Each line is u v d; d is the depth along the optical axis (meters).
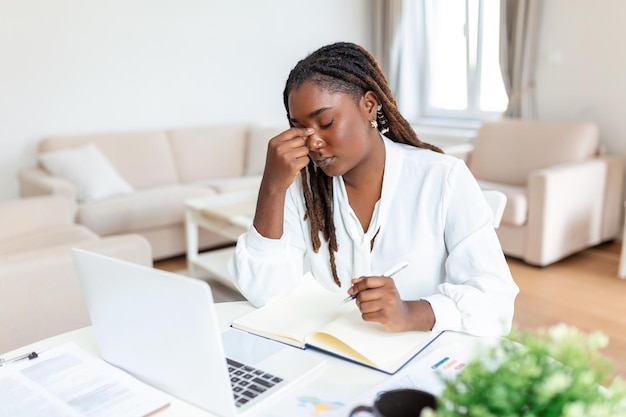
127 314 0.81
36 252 1.75
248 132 4.46
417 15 4.97
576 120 3.87
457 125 4.75
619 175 3.51
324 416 0.75
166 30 4.22
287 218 1.19
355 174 1.09
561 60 3.88
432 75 5.09
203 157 4.25
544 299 2.72
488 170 3.80
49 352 0.96
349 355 0.92
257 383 0.84
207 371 0.75
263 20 4.66
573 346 0.53
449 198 1.08
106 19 3.96
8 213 2.61
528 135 3.65
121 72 4.08
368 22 5.26
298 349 0.95
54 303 1.73
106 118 4.07
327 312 1.08
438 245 1.10
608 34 3.61
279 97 4.89
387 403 0.63
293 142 1.02
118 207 3.28
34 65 3.74
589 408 0.50
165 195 3.51
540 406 0.50
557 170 3.11
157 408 0.78
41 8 3.70
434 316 0.97
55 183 3.14
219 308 1.17
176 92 4.35
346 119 1.00
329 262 1.17
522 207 3.09
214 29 4.44
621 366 2.06
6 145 3.72
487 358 0.56
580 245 3.32
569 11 3.79
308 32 4.92
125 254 1.86
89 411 0.77
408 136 1.17
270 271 1.12
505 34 4.07
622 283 2.93
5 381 0.87
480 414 0.50
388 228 1.11
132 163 3.94
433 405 0.61
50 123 3.85
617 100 3.63
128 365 0.87
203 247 3.62
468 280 1.04
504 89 4.33
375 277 0.94
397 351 0.91
